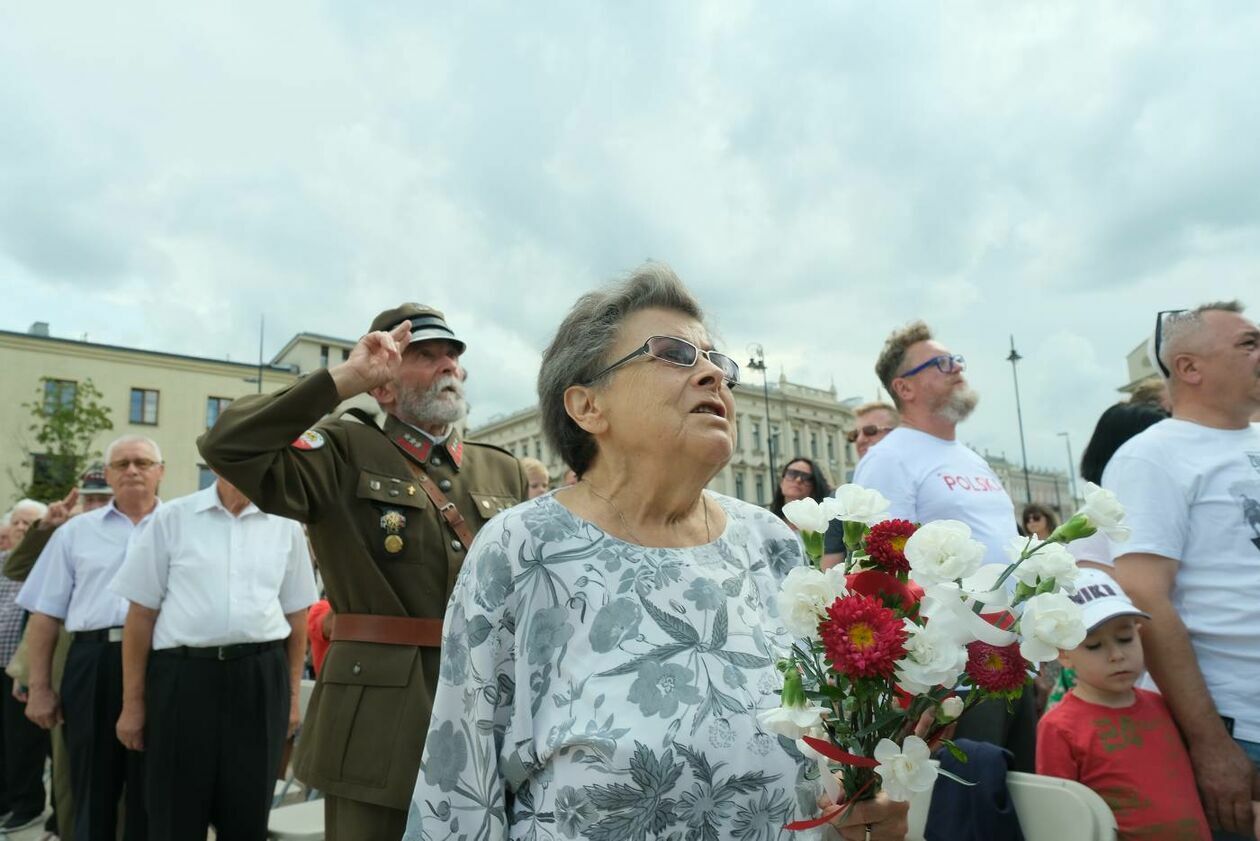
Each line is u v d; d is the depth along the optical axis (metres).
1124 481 2.44
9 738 4.92
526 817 1.27
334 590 2.34
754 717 1.27
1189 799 2.13
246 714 3.16
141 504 3.95
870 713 1.14
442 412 2.60
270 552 3.38
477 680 1.28
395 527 2.36
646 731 1.20
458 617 1.36
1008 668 1.06
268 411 2.14
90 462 24.17
